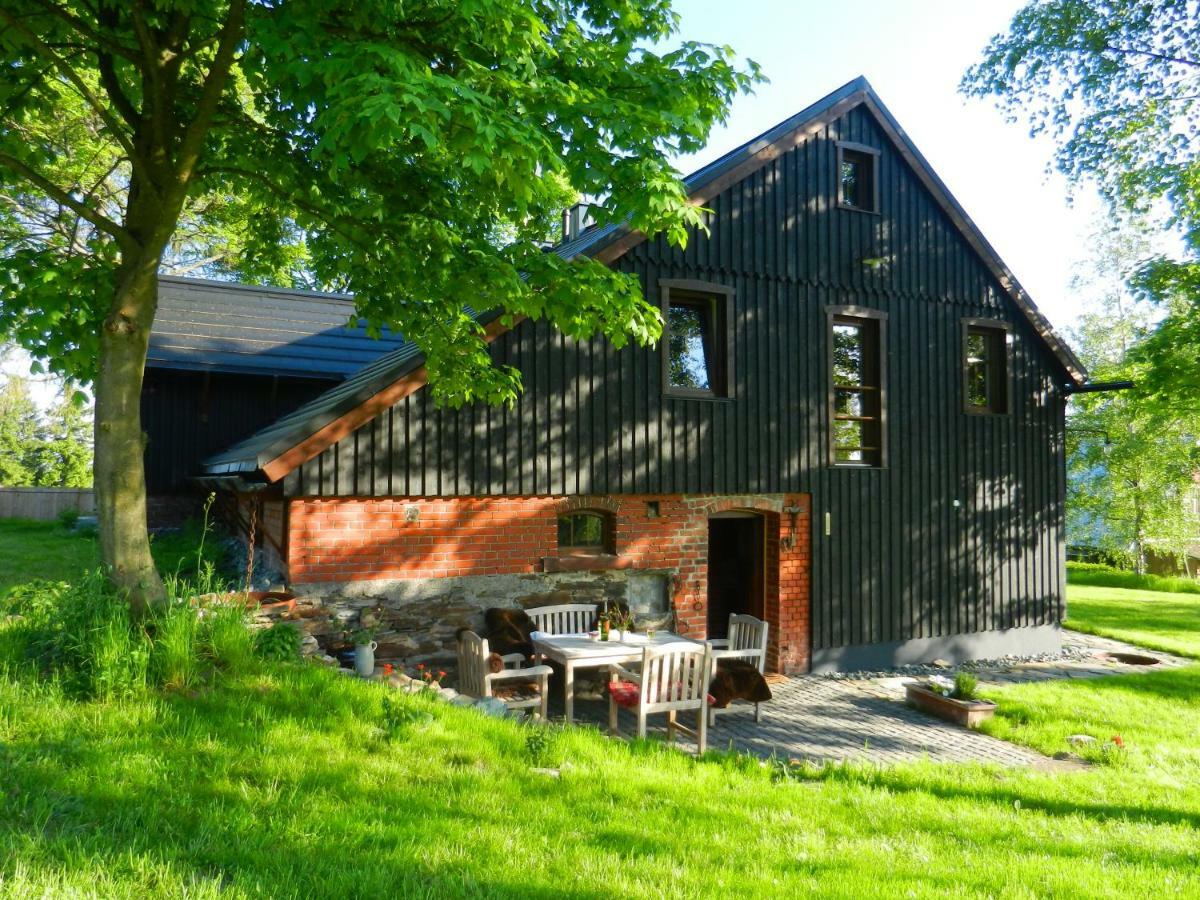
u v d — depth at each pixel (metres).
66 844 3.69
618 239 10.86
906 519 13.13
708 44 6.94
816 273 12.52
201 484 13.30
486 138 5.12
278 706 6.08
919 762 7.91
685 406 11.41
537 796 5.45
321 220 8.05
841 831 5.58
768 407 12.05
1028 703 10.30
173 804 4.38
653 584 11.35
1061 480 14.64
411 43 6.28
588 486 10.62
